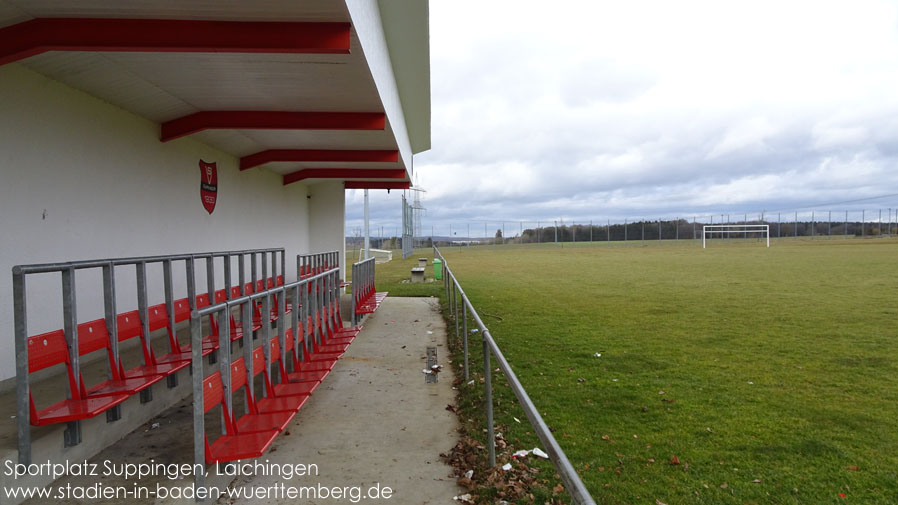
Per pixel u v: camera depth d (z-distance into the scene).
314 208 15.91
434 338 8.75
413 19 7.85
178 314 5.35
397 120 10.16
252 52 4.44
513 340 8.57
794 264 25.16
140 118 6.83
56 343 3.60
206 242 8.88
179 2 3.89
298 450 4.27
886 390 5.85
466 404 5.35
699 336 8.88
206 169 8.89
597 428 4.75
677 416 5.06
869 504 3.45
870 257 28.94
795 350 7.80
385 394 5.75
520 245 62.34
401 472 3.87
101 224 6.04
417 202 48.31
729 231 63.25
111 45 4.17
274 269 8.42
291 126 7.05
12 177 4.77
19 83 4.85
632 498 3.51
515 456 4.07
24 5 3.88
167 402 5.12
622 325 9.95
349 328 7.66
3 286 4.63
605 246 58.59
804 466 4.00
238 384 3.72
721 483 3.73
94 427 3.99
